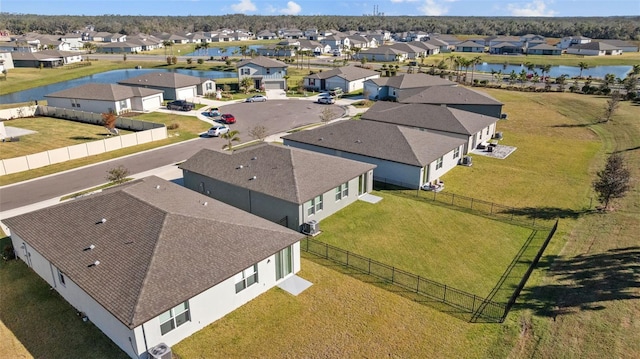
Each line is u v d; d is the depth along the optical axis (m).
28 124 56.69
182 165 33.06
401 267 23.39
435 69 106.25
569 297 20.30
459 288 21.50
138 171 38.56
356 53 136.25
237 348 17.22
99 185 35.31
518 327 18.39
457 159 40.38
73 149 41.75
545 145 47.31
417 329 18.42
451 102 56.41
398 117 48.00
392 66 112.25
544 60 133.62
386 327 18.52
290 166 29.70
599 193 33.34
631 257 23.56
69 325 18.45
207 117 60.25
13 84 91.06
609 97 70.25
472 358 16.77
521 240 26.38
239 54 148.12
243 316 19.20
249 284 20.14
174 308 17.02
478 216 29.72
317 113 63.09
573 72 112.94
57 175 37.69
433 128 44.66
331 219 29.17
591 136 50.84
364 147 37.16
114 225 21.02
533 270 23.03
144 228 20.22
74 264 18.97
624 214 29.38
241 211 24.48
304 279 22.20
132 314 15.62
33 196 33.12
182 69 113.94
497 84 87.50
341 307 19.89
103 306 16.42
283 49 136.62
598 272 22.31
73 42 184.50
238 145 46.31
